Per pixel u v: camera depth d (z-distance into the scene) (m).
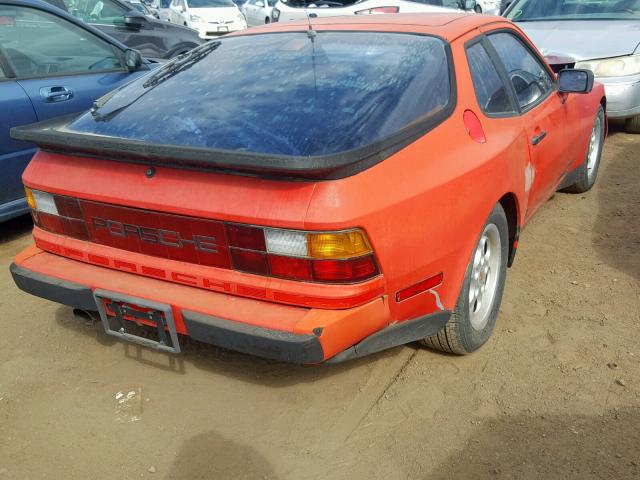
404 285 2.30
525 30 6.87
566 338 3.01
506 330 3.10
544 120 3.46
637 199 4.82
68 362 2.96
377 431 2.46
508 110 3.09
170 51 8.05
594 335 3.03
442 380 2.74
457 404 2.59
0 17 4.33
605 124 4.96
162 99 2.73
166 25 8.09
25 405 2.67
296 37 3.05
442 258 2.42
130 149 2.21
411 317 2.43
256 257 2.16
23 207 4.32
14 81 4.29
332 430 2.48
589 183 4.94
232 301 2.26
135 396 2.70
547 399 2.60
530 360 2.86
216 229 2.18
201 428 2.52
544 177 3.56
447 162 2.43
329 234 2.04
